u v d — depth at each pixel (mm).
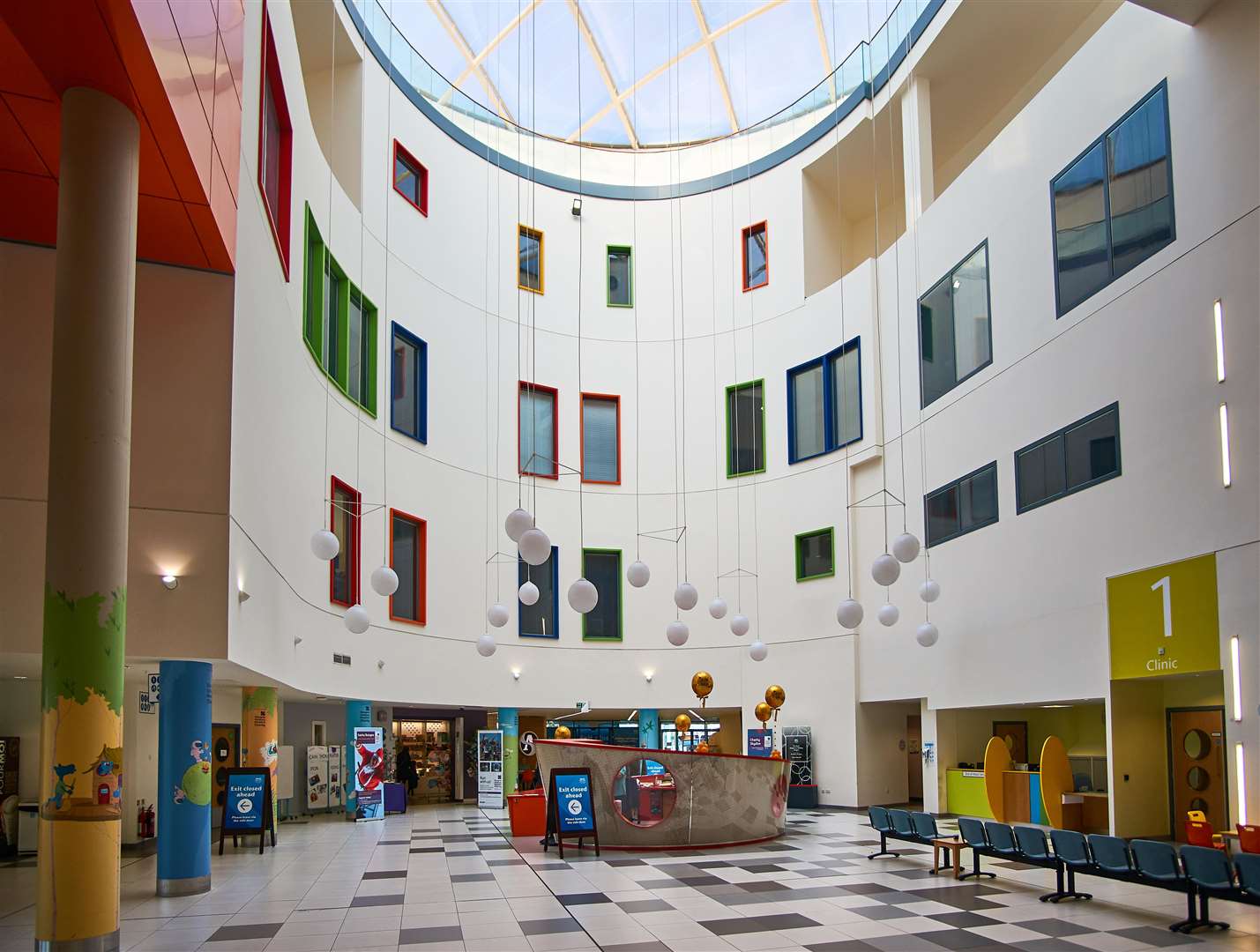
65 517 6414
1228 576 10156
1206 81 10680
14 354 8742
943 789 16469
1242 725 9883
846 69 20203
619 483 21516
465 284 19922
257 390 10578
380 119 17766
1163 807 12070
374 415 16859
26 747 12859
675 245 22438
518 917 8250
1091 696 12453
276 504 11812
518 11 21375
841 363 19734
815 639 19359
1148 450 11484
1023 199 14336
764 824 13750
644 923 7980
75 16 5816
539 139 23250
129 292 6789
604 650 20734
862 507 18875
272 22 11570
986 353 15305
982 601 15164
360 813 16734
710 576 21000
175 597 8922
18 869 11273
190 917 8305
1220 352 10375
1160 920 8055
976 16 16438
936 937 7449
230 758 15000
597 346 21906
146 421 9070
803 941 7336
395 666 17094
